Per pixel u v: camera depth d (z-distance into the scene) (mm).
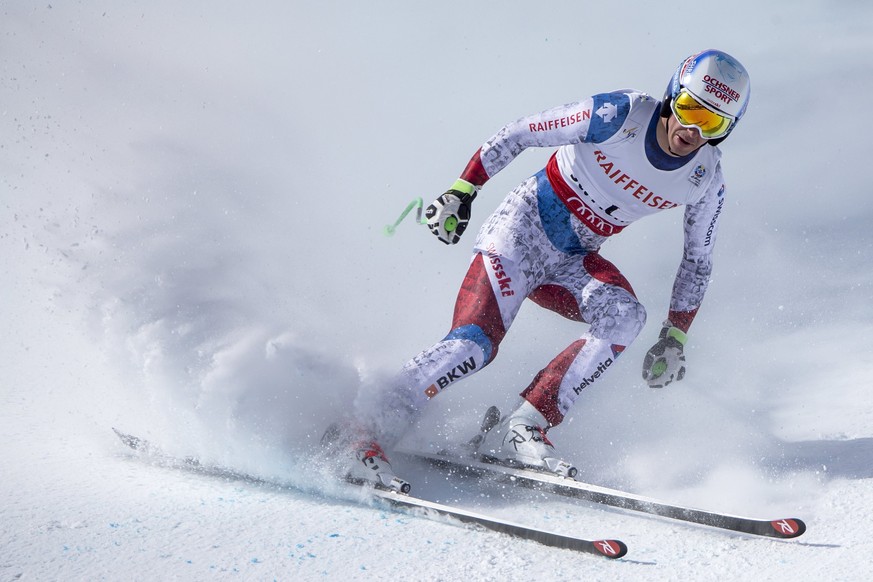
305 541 8984
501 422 11805
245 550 8656
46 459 11055
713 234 12172
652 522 10094
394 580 8164
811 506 10195
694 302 12625
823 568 8484
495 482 11336
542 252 12289
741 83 10461
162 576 7973
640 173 11469
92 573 7953
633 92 11500
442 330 15398
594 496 10414
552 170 12305
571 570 8539
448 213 11570
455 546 9047
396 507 10062
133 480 10547
